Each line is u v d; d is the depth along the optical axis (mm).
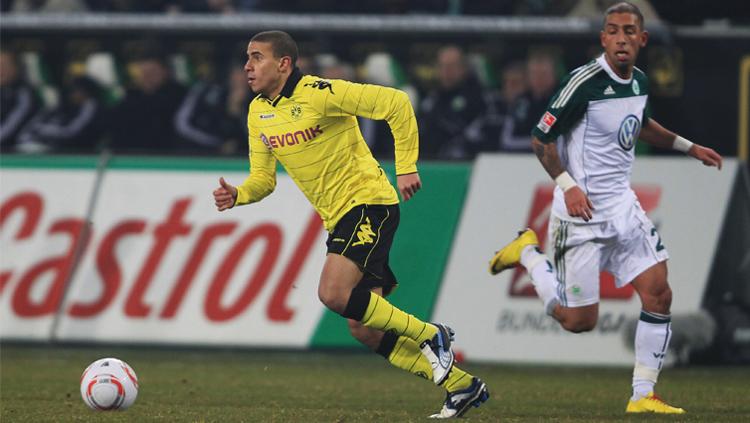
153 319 37406
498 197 36688
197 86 44062
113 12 48844
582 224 24766
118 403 22750
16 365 34688
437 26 42094
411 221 37031
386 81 42406
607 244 24812
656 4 41906
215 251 37469
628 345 35281
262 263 37125
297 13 47344
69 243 38250
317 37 42688
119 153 38719
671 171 36625
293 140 22438
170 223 37844
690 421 22594
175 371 33656
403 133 21953
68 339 37656
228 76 43906
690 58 39875
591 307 25125
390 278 23656
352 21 42500
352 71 42562
